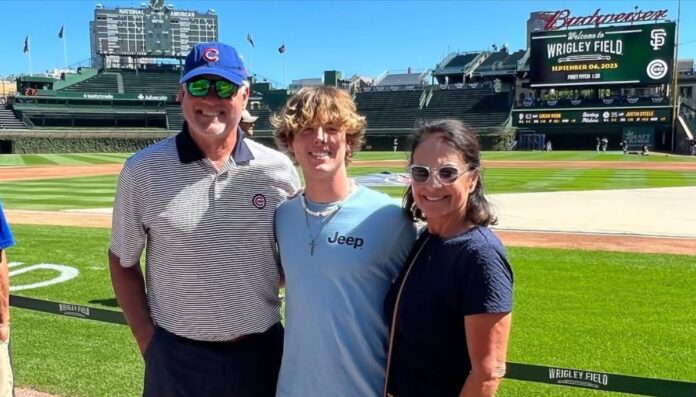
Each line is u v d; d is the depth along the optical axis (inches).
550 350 206.8
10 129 2327.8
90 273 323.6
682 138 2058.3
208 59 104.3
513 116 2337.6
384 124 2657.5
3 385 131.3
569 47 2171.5
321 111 99.1
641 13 2111.2
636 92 2332.7
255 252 109.9
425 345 91.8
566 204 625.0
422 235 100.8
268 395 115.9
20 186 888.9
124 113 2711.6
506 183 859.4
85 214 564.7
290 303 105.3
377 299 102.7
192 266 107.9
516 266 333.4
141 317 116.1
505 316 87.0
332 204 104.0
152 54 3309.5
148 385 114.2
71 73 2925.7
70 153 2332.7
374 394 102.5
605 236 438.9
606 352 204.8
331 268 100.7
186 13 3474.4
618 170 1154.0
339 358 101.7
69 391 180.5
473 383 87.4
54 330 232.7
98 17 3307.1
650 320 236.5
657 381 122.1
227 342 110.7
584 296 270.8
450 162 92.4
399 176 943.7
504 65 2928.2
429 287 91.5
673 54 2054.6
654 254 367.2
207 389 111.0
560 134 2283.5
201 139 106.7
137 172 108.1
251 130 223.3
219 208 107.3
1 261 129.0
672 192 730.8
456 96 2596.0
